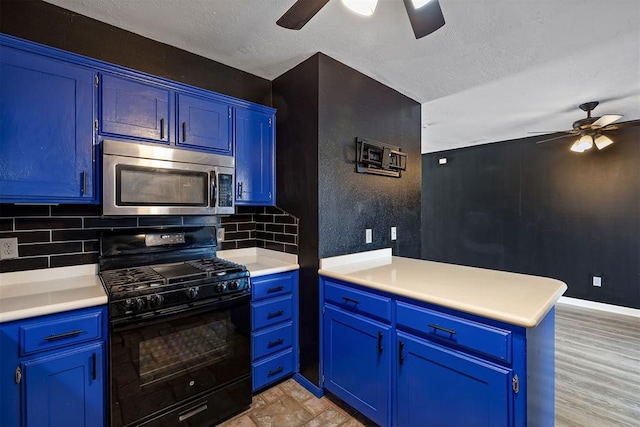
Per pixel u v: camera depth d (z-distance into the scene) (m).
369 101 2.40
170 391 1.55
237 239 2.45
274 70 2.29
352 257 2.23
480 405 1.25
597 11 1.59
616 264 3.67
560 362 2.50
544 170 4.18
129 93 1.66
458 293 1.45
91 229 1.80
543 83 2.50
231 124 2.07
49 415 1.27
